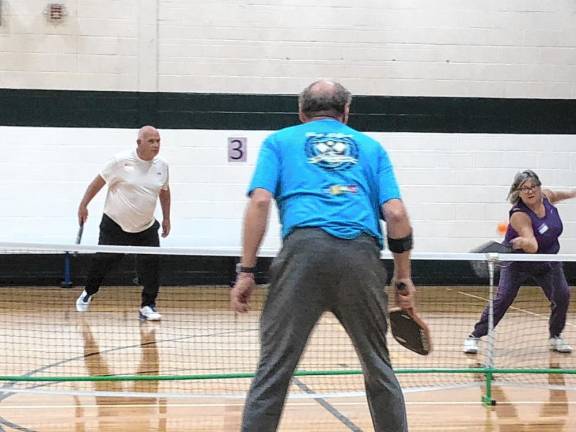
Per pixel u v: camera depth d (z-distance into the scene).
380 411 3.68
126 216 8.86
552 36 12.34
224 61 11.87
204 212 11.95
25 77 11.47
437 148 12.27
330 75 12.07
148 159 8.85
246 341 7.89
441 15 12.16
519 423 5.22
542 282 7.37
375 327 3.67
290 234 3.64
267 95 11.97
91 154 11.68
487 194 12.39
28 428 4.93
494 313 7.23
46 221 11.62
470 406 5.65
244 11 11.86
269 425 3.58
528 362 7.16
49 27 11.48
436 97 12.23
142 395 5.77
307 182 3.69
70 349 7.41
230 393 5.91
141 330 8.41
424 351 4.01
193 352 7.35
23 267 11.59
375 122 12.15
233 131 11.93
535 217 7.20
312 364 6.82
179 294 11.16
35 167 11.57
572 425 5.19
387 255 8.29
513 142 12.39
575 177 12.51
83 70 11.59
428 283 12.33
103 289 11.46
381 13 12.07
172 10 11.73
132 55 11.68
